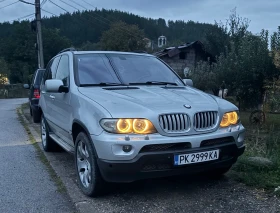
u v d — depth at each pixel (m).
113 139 3.42
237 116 4.09
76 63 4.89
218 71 10.33
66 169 5.19
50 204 3.89
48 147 6.27
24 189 4.38
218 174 4.41
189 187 4.21
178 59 23.67
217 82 10.59
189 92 4.44
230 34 16.05
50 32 58.84
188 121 3.63
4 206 3.85
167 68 5.47
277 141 5.98
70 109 4.44
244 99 9.88
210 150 3.64
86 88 4.39
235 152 3.94
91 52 5.21
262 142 6.27
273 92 8.59
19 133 8.69
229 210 3.54
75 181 4.59
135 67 5.09
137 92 4.16
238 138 3.97
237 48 11.33
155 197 3.93
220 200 3.80
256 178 4.28
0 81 38.53
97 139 3.53
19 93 40.66
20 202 3.96
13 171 5.18
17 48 61.03
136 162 3.39
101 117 3.57
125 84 4.64
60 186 4.42
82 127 3.96
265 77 8.95
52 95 5.52
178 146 3.54
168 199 3.86
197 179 4.49
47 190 4.34
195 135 3.62
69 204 3.88
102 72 4.78
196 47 23.30
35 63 61.16
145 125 3.46
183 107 3.69
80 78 4.62
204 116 3.74
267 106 9.17
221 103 4.12
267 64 8.79
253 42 9.47
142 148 3.41
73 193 4.13
